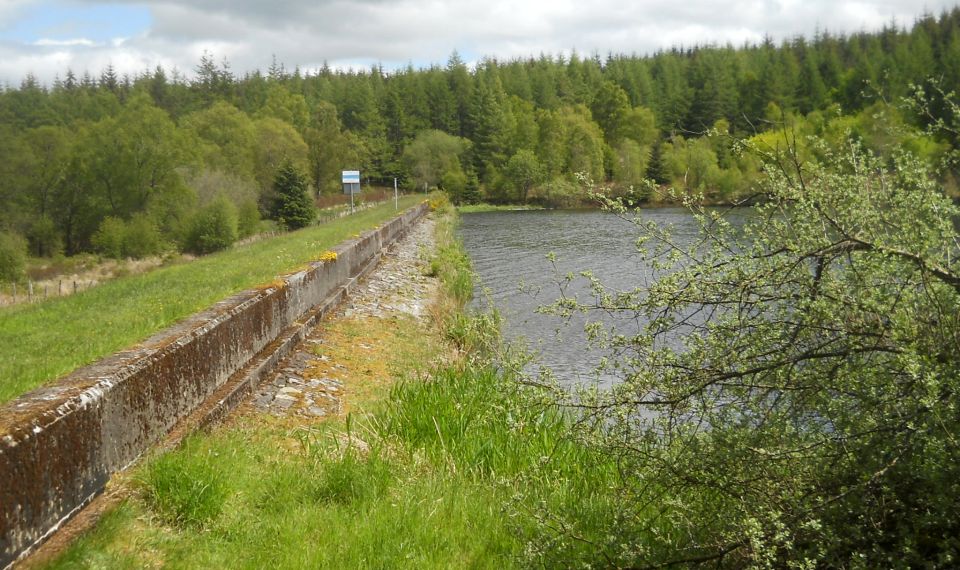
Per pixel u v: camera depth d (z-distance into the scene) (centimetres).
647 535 461
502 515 554
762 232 407
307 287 1253
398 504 556
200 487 498
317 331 1224
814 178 412
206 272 1442
